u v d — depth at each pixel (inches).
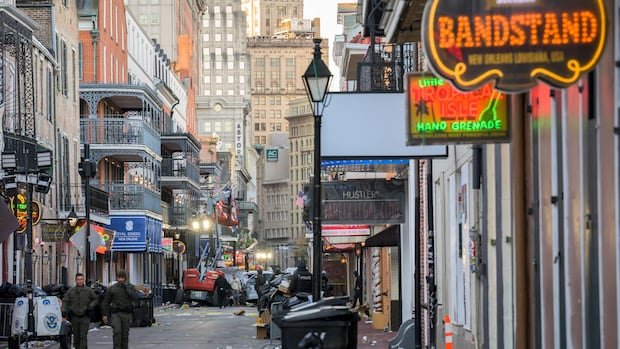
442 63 634.8
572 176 740.0
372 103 1128.8
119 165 4409.5
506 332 991.0
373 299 2501.2
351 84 3110.2
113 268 4128.9
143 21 7234.3
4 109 2393.0
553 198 793.6
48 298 1818.4
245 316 3361.2
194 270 4463.6
